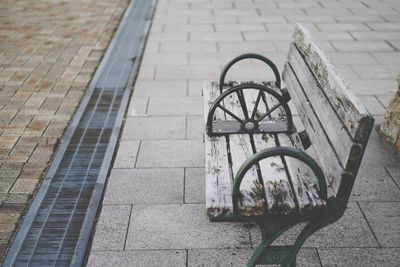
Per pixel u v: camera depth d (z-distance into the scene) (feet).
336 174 7.02
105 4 27.37
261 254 7.54
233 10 25.76
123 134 13.14
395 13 25.25
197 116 14.21
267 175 7.83
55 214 9.94
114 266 8.47
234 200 7.07
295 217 7.24
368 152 12.14
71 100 15.30
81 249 8.87
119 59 18.81
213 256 8.71
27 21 23.72
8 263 8.58
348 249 8.89
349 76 17.06
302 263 8.55
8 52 19.34
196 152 12.25
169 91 15.94
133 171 11.41
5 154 12.06
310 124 8.93
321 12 25.41
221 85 11.49
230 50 19.74
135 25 23.25
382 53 19.38
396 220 9.69
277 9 25.94
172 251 8.84
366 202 10.24
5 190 10.66
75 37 21.50
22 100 15.15
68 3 27.43
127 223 9.58
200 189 10.71
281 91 11.46
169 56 19.12
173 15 24.89
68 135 13.12
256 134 9.45
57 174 11.34
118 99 15.43
